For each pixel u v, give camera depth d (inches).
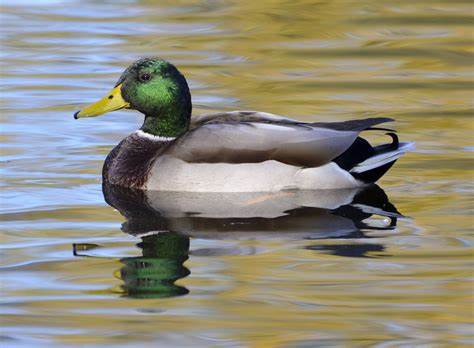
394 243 491.5
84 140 674.2
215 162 584.4
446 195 568.1
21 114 718.5
